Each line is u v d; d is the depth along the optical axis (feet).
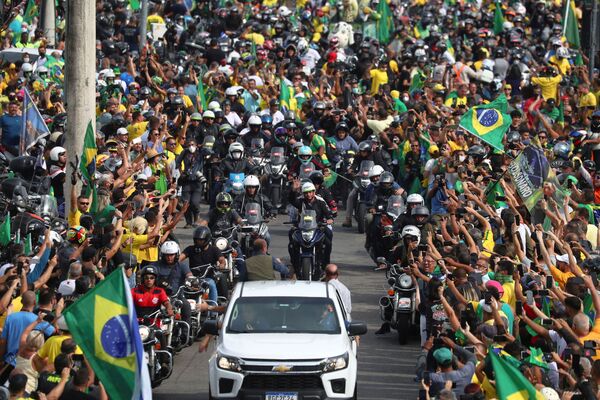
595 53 425.28
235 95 341.00
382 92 360.89
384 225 257.55
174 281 202.18
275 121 334.24
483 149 261.44
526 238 210.79
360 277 256.52
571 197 234.38
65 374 143.02
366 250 278.67
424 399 151.84
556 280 184.24
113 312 137.69
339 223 310.45
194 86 344.90
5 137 291.17
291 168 302.25
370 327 220.43
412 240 221.66
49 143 271.49
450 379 152.25
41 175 246.68
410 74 392.06
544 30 482.28
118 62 379.14
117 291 138.00
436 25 484.33
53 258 174.19
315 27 484.74
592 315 171.22
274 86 359.25
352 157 319.06
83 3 246.06
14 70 352.69
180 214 220.23
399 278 208.95
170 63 380.58
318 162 300.20
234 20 454.40
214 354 168.04
